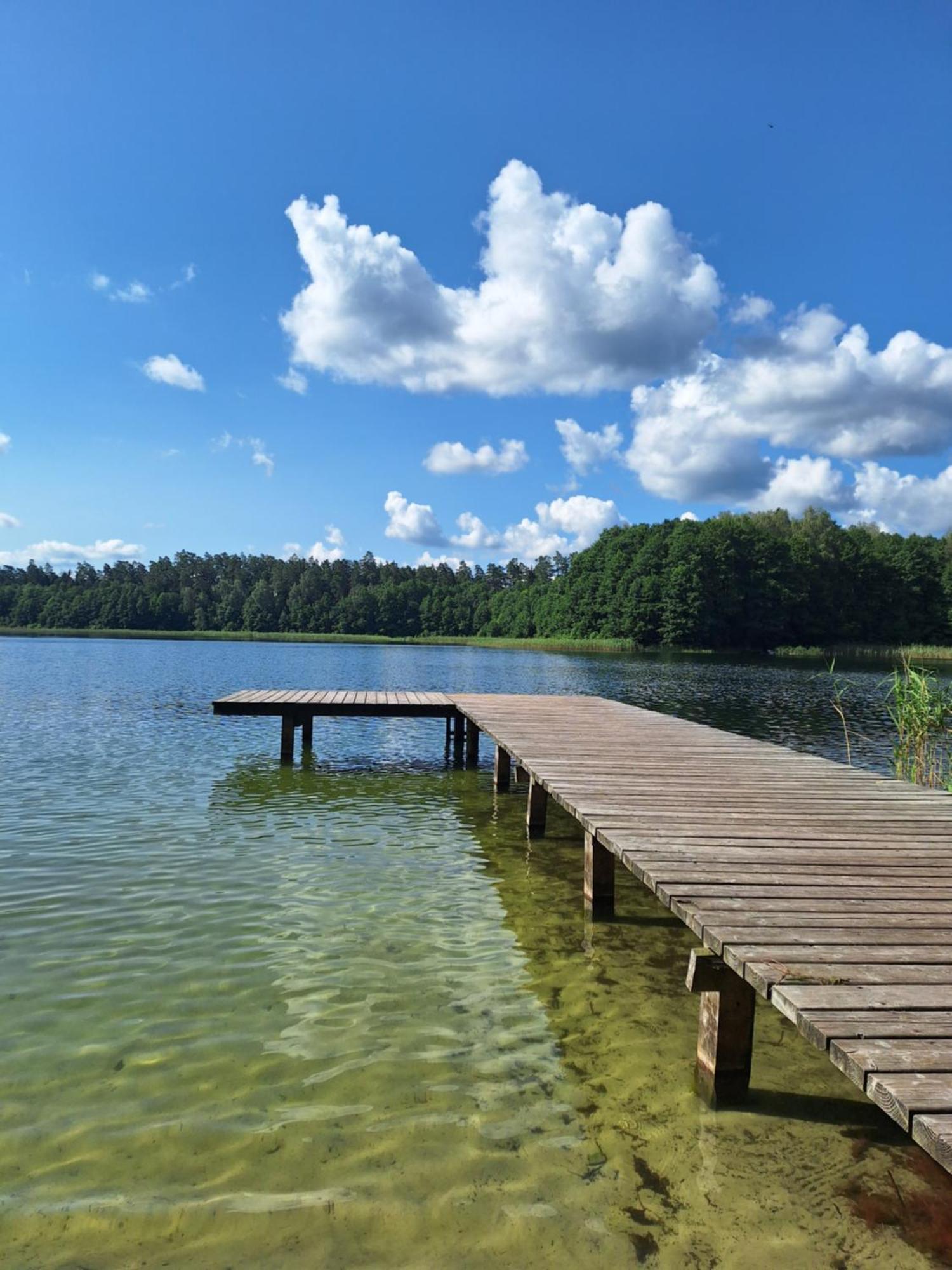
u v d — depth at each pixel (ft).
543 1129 10.65
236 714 39.14
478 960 16.33
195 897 19.49
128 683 76.95
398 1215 9.00
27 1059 12.10
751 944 10.57
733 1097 11.28
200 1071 11.85
